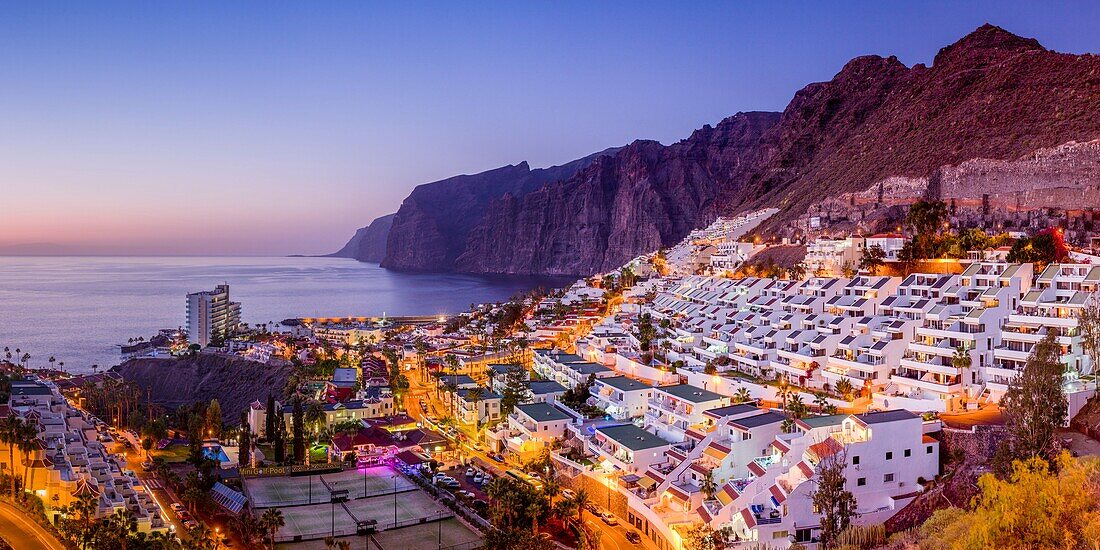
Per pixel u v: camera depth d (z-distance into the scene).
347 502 151.00
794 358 182.62
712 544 114.44
